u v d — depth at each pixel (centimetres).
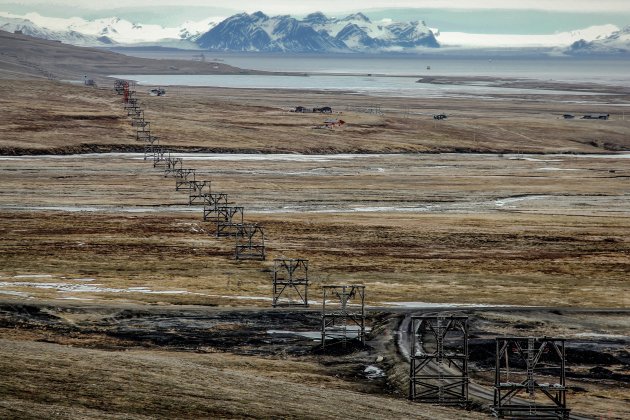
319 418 12581
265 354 18775
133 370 14225
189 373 14675
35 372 13138
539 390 16775
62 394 12156
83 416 11225
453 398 15988
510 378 17625
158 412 11919
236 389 13862
